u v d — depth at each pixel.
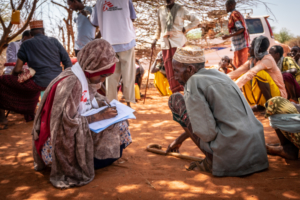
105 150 2.55
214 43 8.66
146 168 2.72
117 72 4.89
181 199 2.06
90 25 5.18
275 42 9.64
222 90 2.34
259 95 4.71
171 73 5.92
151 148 3.24
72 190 2.26
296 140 2.62
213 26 7.32
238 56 5.97
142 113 5.34
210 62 11.84
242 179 2.34
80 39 5.17
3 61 8.54
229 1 5.89
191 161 2.87
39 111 2.47
